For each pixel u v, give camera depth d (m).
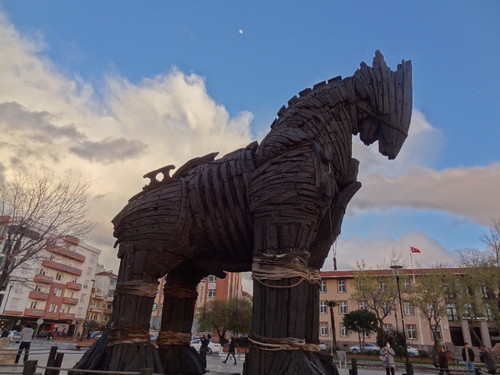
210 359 18.66
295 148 4.20
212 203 4.48
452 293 26.77
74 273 42.69
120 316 4.27
